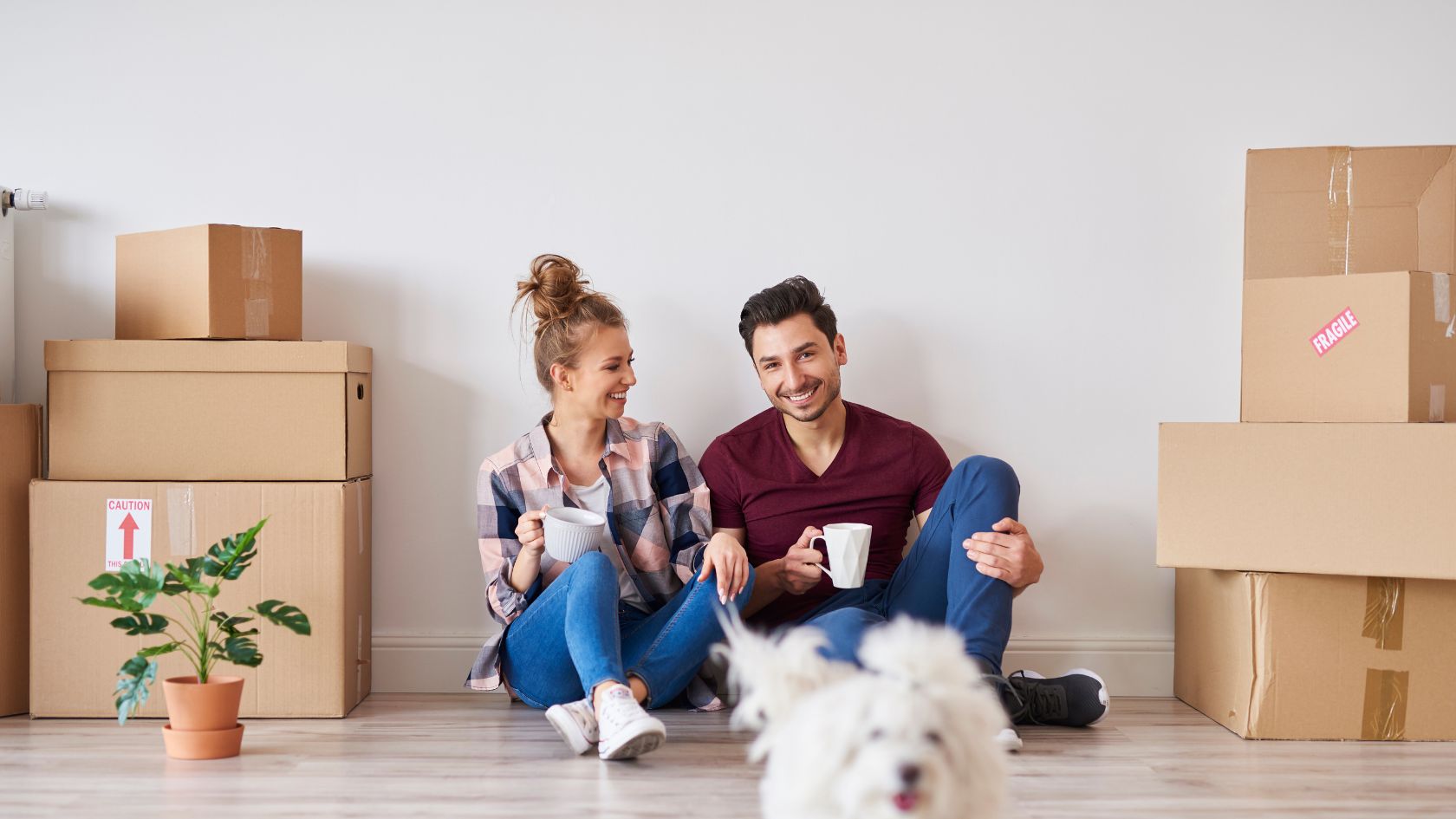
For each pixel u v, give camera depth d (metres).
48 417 2.11
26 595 2.13
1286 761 1.79
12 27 2.32
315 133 2.35
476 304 2.35
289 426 2.08
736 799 1.57
